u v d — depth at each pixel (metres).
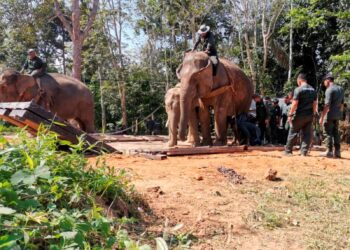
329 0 22.61
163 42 38.50
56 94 13.62
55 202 3.21
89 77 37.75
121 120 33.03
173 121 11.13
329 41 26.00
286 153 10.20
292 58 28.86
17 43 34.28
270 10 29.33
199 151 10.03
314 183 6.43
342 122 16.80
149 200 4.71
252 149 11.52
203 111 11.99
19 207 2.61
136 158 8.48
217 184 5.99
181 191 5.34
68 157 3.75
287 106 15.06
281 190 5.90
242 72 12.75
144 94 33.56
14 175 2.78
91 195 3.60
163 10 33.12
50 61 42.78
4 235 2.23
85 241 2.67
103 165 4.21
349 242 3.94
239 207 4.89
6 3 28.03
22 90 12.93
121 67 32.84
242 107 13.00
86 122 14.58
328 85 10.14
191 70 10.88
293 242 3.91
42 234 2.65
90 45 34.88
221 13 34.81
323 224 4.47
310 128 10.07
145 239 3.56
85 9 29.72
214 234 3.95
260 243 3.84
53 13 27.77
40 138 3.74
